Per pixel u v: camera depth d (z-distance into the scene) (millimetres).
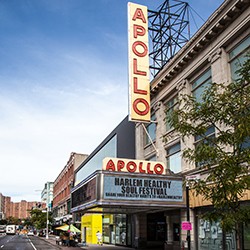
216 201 10422
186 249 24188
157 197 24047
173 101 29297
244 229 18484
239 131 10062
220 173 10422
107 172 23297
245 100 10930
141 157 34469
